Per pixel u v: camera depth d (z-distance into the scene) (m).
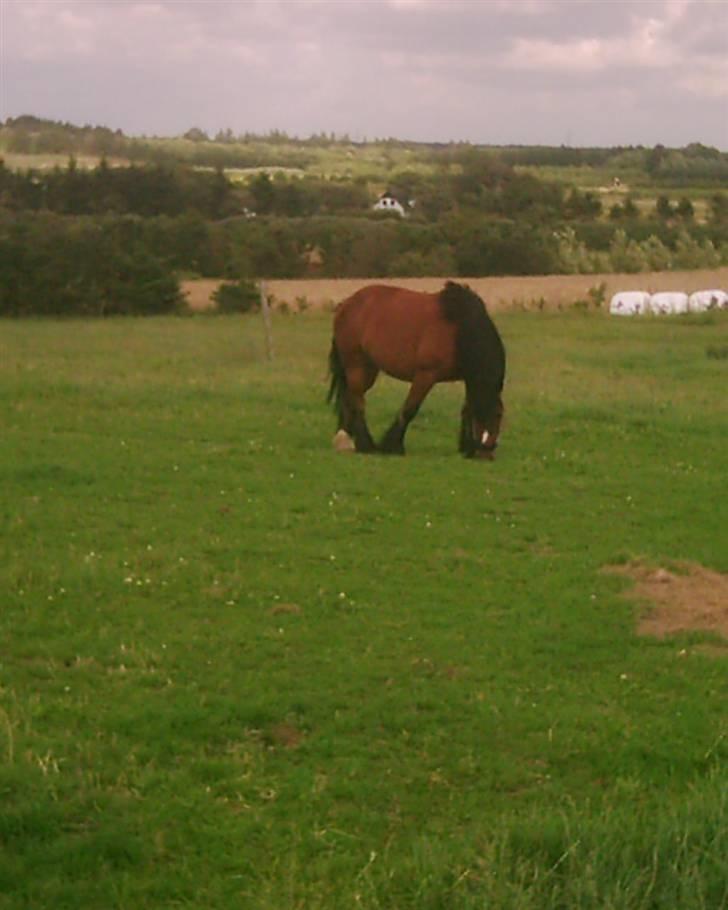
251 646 7.71
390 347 13.98
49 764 5.73
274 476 12.74
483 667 7.52
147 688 6.93
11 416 15.70
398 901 4.82
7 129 105.12
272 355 23.39
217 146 126.25
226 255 49.09
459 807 5.68
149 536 10.29
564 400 18.08
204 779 5.81
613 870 4.90
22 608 8.26
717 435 15.95
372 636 8.00
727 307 38.00
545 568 9.76
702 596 9.16
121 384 18.59
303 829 5.36
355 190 75.94
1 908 4.62
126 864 5.00
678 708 6.98
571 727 6.63
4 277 36.47
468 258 51.75
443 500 11.95
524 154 127.31
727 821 5.14
